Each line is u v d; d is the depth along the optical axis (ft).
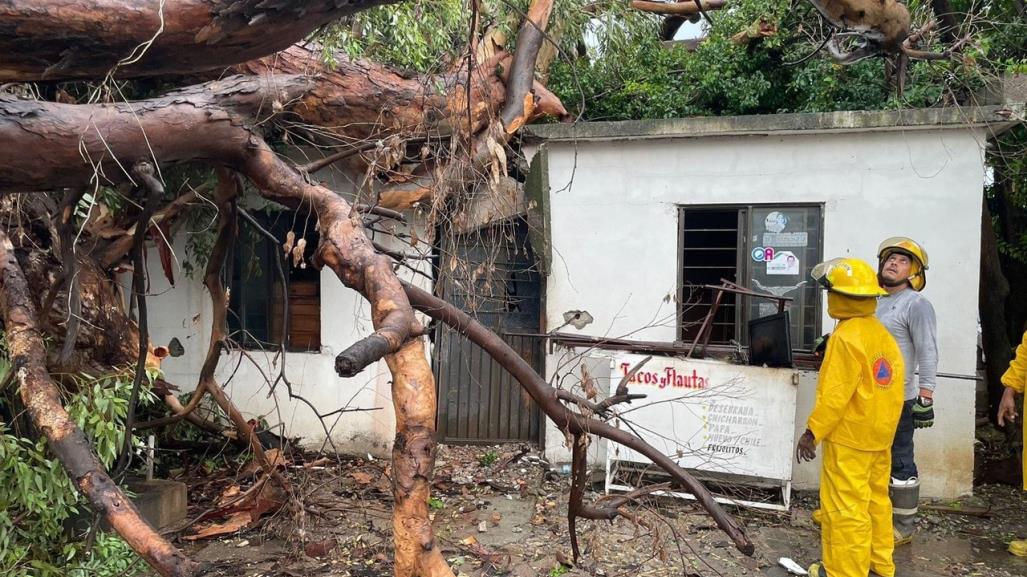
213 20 5.98
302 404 19.92
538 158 17.83
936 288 16.26
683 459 15.94
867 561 11.50
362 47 16.72
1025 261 22.34
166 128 7.75
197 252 19.61
